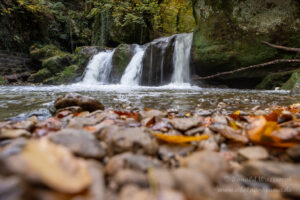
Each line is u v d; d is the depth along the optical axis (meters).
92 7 15.09
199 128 1.25
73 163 0.53
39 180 0.42
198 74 8.34
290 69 6.48
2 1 10.42
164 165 0.76
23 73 10.91
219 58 7.27
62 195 0.43
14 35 11.01
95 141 0.82
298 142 0.80
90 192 0.50
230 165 0.73
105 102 3.10
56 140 0.75
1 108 2.45
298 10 6.17
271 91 5.76
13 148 0.65
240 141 0.99
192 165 0.67
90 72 10.48
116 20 12.39
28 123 1.28
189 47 8.62
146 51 8.97
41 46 12.23
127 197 0.49
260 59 6.74
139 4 12.88
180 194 0.48
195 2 8.26
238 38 6.96
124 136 0.86
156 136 1.01
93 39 14.34
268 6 6.46
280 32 6.39
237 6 6.87
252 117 1.68
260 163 0.65
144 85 9.04
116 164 0.65
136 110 2.31
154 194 0.49
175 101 3.29
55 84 9.95
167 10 14.72
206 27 7.62
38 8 12.24
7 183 0.39
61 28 14.08
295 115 1.76
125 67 9.72
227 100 3.47
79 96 2.18
